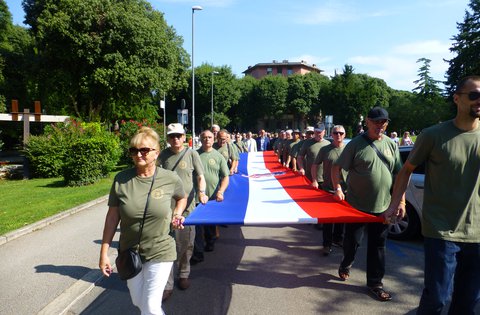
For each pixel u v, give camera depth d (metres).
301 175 7.00
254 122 72.94
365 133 4.21
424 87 65.31
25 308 3.89
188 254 4.37
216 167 5.33
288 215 3.93
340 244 6.08
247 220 3.75
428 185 2.85
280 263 5.23
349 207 4.18
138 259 2.83
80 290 4.32
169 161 4.54
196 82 65.06
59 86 29.81
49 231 6.73
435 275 2.71
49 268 4.98
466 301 2.76
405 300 4.00
